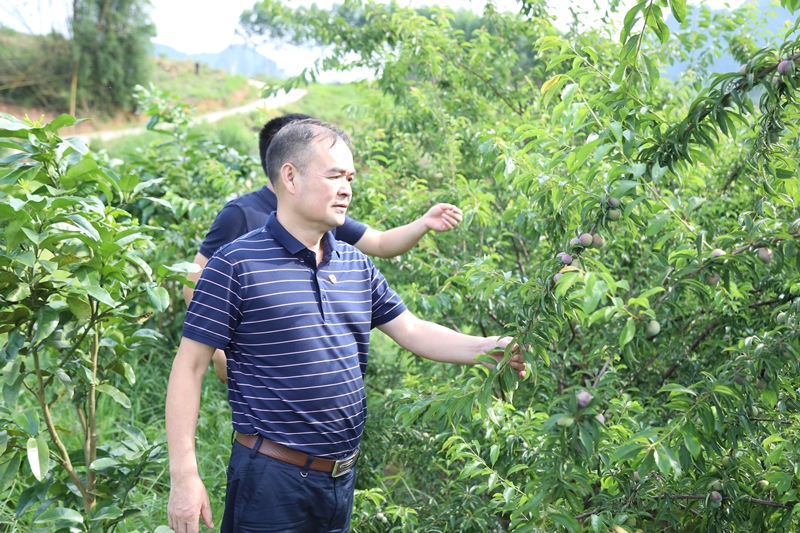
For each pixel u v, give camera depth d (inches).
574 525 56.9
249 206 100.0
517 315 66.0
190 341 70.3
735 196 129.4
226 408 149.6
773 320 89.6
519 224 99.6
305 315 71.2
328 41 168.9
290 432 70.1
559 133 102.3
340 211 72.8
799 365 67.0
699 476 74.9
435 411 74.3
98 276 76.5
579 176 78.2
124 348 87.9
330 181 71.4
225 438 139.8
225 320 70.1
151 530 86.1
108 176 83.7
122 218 181.9
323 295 73.1
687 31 173.9
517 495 76.5
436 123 157.5
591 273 51.9
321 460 71.4
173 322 185.3
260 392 70.5
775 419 75.2
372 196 140.0
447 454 86.9
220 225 99.1
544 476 57.8
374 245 102.7
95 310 81.6
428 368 134.0
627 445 57.6
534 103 155.3
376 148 164.9
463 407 67.6
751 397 64.1
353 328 75.8
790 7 57.8
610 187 62.3
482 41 171.8
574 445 54.4
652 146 65.8
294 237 73.1
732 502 72.7
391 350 169.9
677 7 59.9
